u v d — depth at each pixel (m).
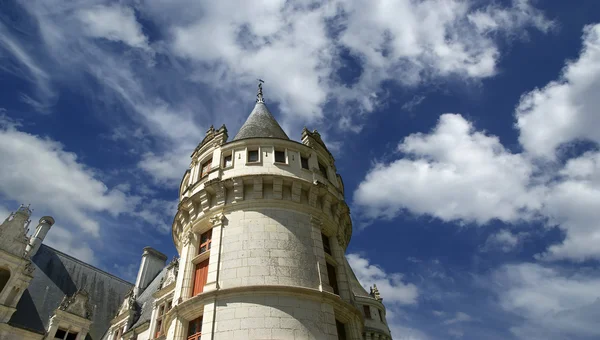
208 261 18.80
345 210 22.61
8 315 34.84
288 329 14.85
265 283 16.20
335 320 17.00
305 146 23.11
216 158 22.70
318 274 17.52
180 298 17.81
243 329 14.77
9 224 38.84
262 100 32.88
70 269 47.47
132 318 37.72
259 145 22.34
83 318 38.62
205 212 20.09
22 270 37.50
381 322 47.78
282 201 19.45
